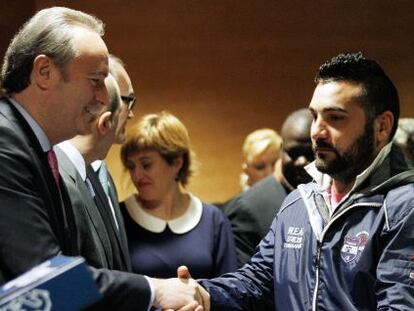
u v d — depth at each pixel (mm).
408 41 4672
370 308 1636
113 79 2047
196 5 4641
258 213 2783
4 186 1477
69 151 2010
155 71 4652
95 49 1599
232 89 4730
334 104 1685
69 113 1596
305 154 2688
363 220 1674
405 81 4688
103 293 1537
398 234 1599
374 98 1691
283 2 4672
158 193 2508
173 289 1746
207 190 4789
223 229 2588
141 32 4586
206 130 4746
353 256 1656
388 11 4664
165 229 2502
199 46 4668
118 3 4535
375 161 1682
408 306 1550
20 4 3584
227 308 1883
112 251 2055
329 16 4676
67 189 1781
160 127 2510
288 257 1795
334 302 1657
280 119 4746
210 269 2486
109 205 2154
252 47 4699
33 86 1573
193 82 4691
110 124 2037
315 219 1772
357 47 4680
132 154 2508
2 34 3484
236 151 4766
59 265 1132
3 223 1459
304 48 4699
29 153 1536
